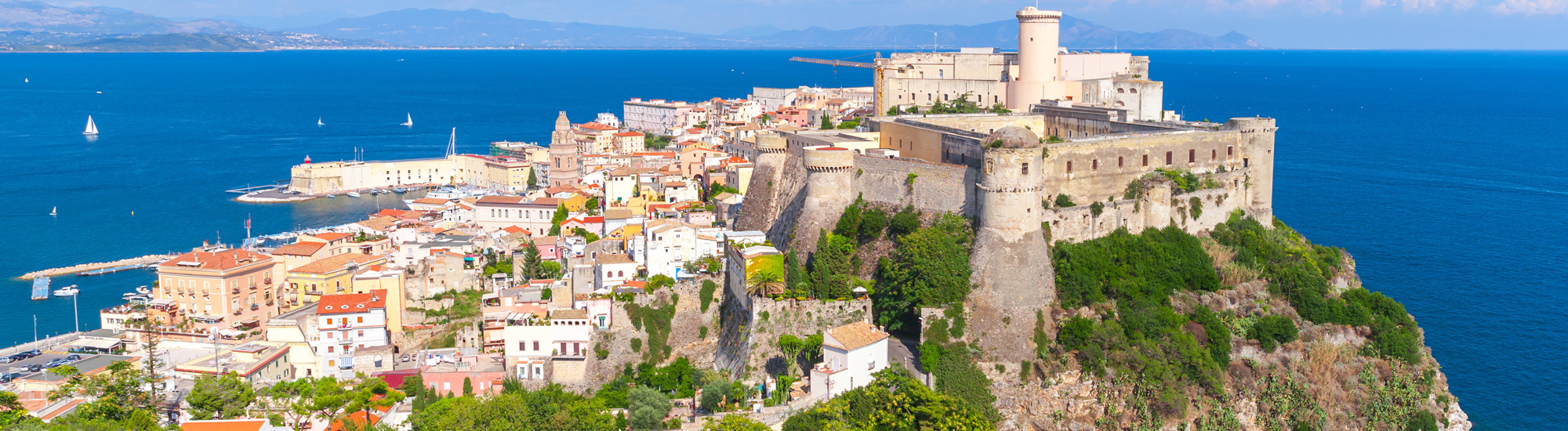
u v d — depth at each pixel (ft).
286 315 641.81
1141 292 558.56
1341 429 539.29
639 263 652.89
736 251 575.79
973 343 524.52
